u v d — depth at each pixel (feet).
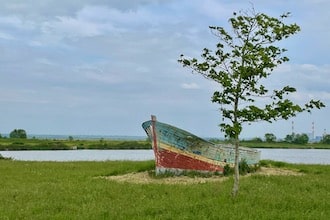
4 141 449.48
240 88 64.28
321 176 99.45
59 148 405.39
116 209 56.85
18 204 61.16
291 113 62.44
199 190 72.28
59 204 60.75
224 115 64.75
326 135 610.24
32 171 109.40
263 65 64.18
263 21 65.10
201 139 100.83
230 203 60.54
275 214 53.42
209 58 66.08
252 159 116.78
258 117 63.36
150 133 100.53
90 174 104.53
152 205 58.75
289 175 101.04
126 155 287.89
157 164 99.19
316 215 53.36
